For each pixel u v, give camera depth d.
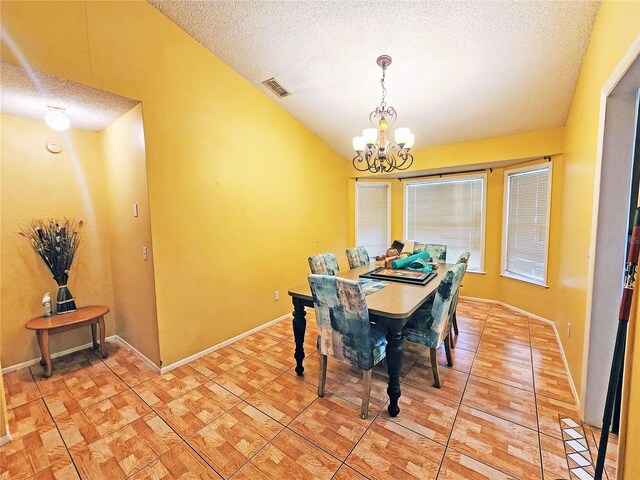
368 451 1.61
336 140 4.25
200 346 2.73
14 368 2.50
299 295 2.24
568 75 2.47
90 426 1.83
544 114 3.02
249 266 3.21
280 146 3.53
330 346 1.99
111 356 2.74
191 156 2.58
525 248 3.76
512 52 2.37
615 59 1.52
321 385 2.11
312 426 1.81
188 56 2.52
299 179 3.86
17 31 1.66
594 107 1.90
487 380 2.28
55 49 1.79
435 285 2.45
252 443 1.68
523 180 3.76
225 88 2.85
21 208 2.50
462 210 4.42
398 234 5.01
